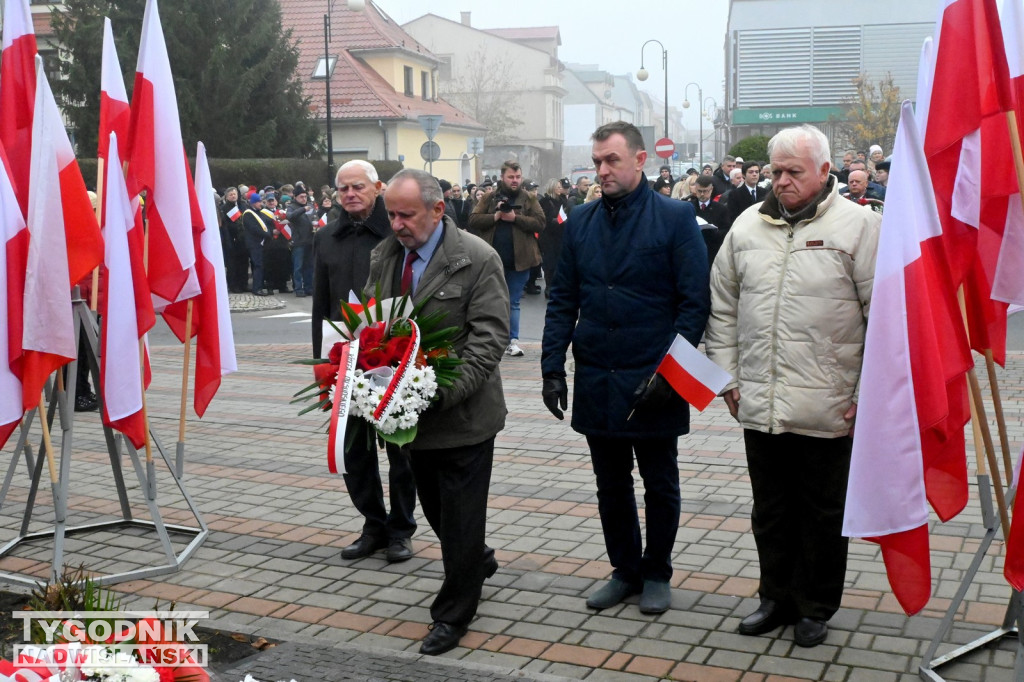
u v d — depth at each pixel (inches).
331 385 175.9
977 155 157.4
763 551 178.2
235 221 791.7
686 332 176.4
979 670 160.7
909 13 1841.8
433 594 199.9
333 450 167.2
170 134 210.4
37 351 191.8
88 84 1237.7
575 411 188.2
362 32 1860.2
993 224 162.2
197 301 225.6
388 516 221.8
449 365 173.6
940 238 150.9
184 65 1291.8
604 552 219.3
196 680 133.8
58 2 1373.0
